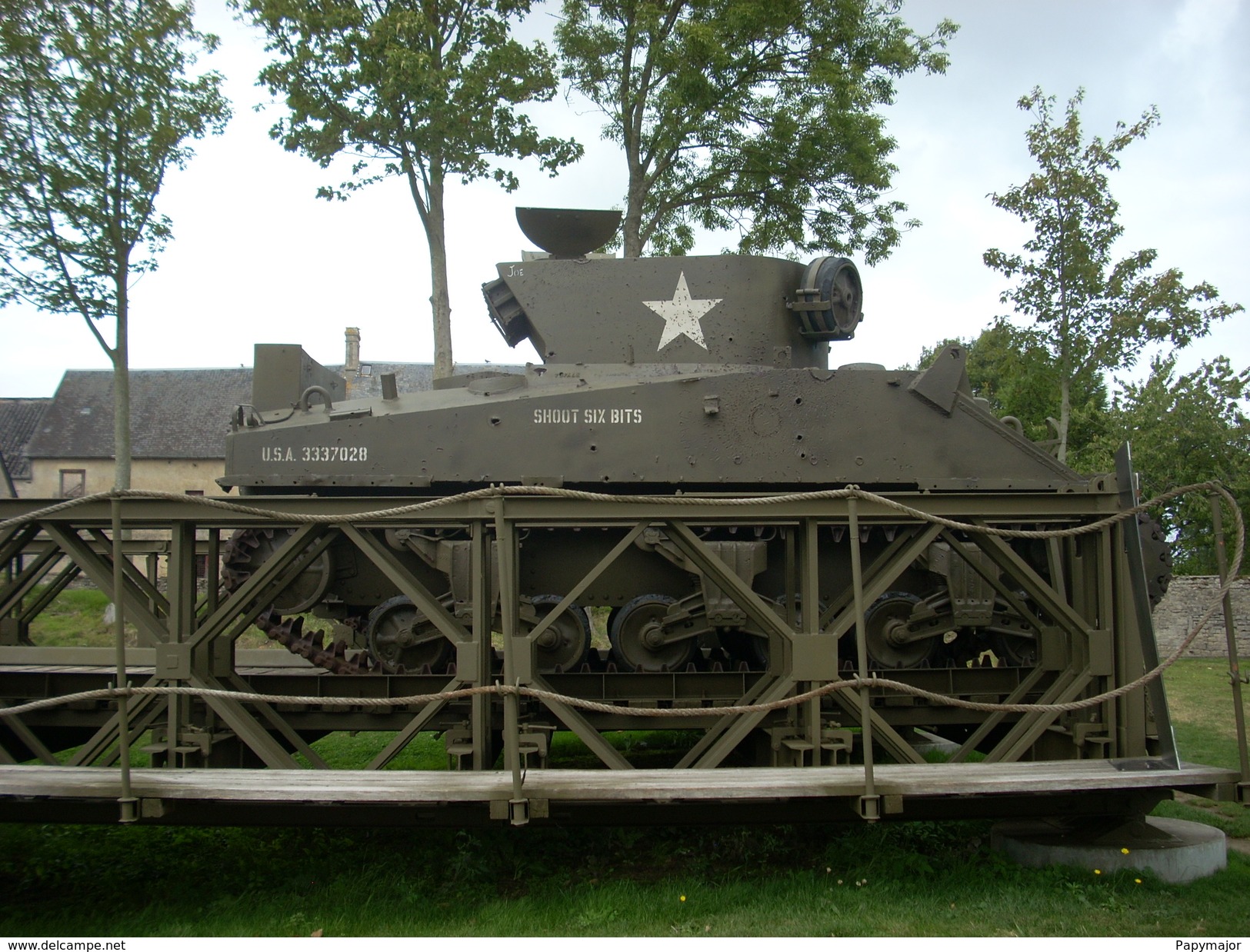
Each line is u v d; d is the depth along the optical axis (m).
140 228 19.59
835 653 7.23
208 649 7.39
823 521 7.61
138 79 18.80
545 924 6.23
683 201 24.06
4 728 8.80
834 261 9.56
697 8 21.73
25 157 18.16
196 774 6.52
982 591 8.99
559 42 22.92
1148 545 9.09
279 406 9.26
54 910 6.79
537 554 9.05
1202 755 11.35
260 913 6.54
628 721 8.65
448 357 20.30
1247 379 24.39
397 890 6.96
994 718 8.02
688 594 9.12
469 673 7.05
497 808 6.19
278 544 8.27
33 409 46.28
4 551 7.36
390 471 8.19
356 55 18.69
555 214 9.43
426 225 20.23
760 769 6.84
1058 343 19.12
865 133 23.09
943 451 8.60
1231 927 6.08
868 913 6.36
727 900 6.66
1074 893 6.67
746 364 9.21
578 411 8.27
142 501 7.06
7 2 17.53
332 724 8.55
